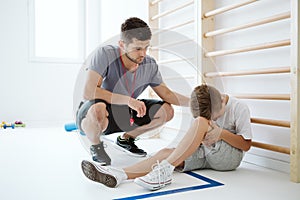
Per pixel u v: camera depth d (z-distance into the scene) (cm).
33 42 335
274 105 169
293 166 140
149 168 137
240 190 127
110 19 354
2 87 324
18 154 190
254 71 167
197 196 120
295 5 137
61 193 122
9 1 325
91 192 124
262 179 144
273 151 165
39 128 320
